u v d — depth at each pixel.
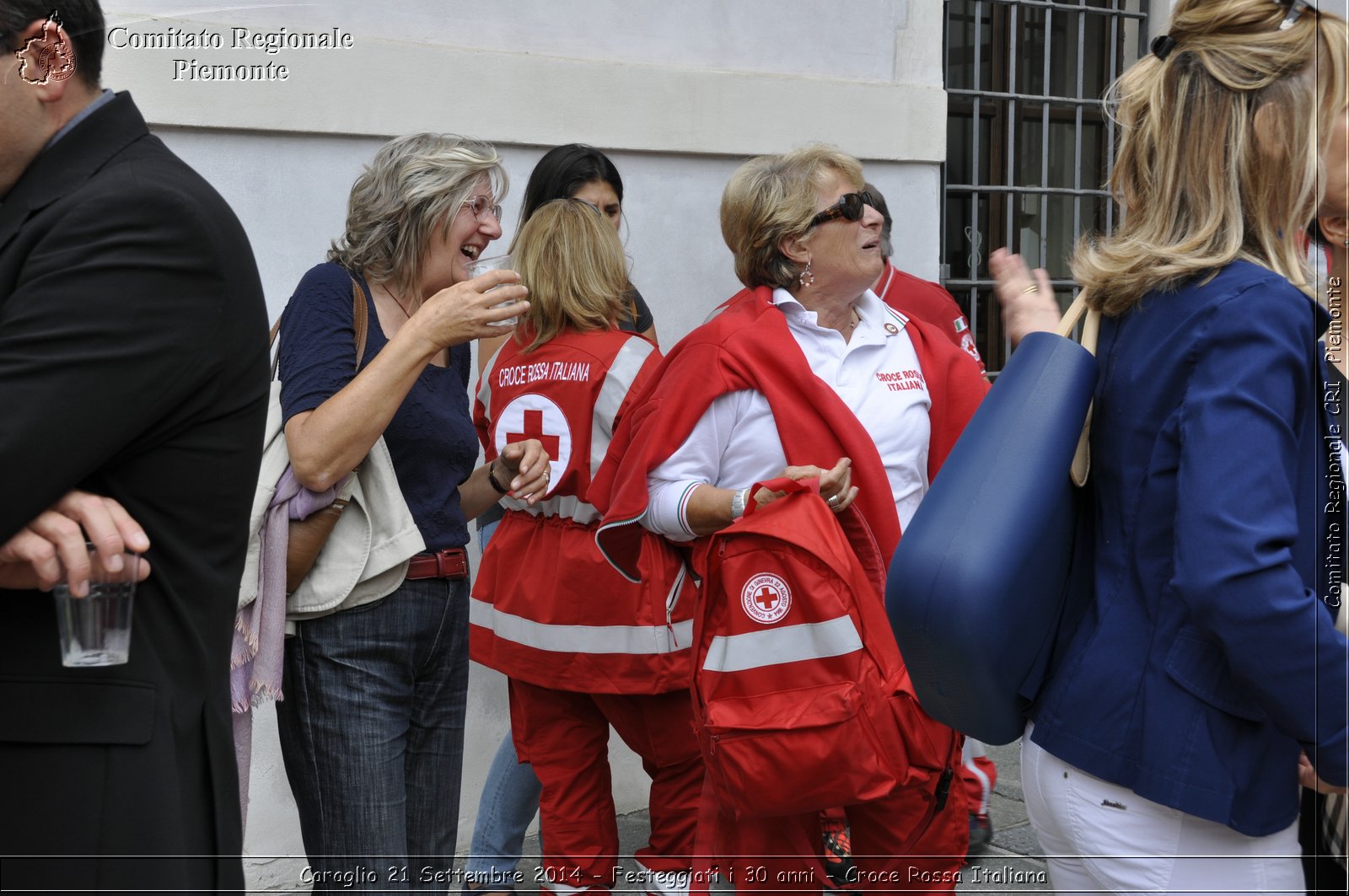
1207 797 1.41
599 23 3.75
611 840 2.93
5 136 1.39
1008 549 1.46
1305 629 1.29
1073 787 1.52
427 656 2.34
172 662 1.44
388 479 2.23
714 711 2.06
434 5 3.46
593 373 2.72
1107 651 1.48
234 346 1.45
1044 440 1.51
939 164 4.47
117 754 1.37
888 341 2.49
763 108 4.01
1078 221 5.05
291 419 2.14
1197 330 1.41
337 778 2.22
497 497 2.68
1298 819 1.52
